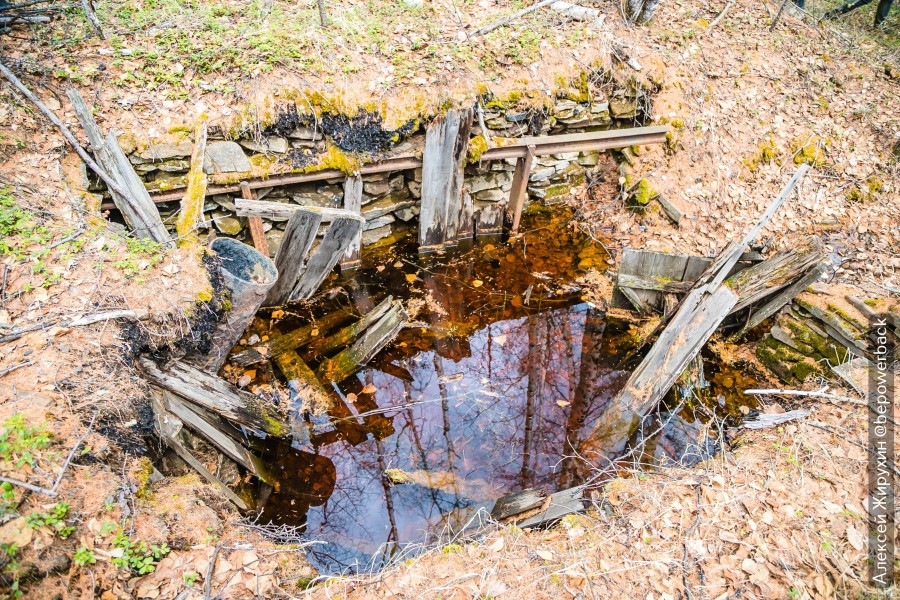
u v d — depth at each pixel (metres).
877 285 5.32
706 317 4.54
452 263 6.54
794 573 3.24
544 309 6.02
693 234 6.52
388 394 5.12
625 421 4.82
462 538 3.72
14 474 2.90
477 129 6.13
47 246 4.15
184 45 5.52
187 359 4.28
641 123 7.07
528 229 7.00
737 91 7.24
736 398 5.03
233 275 4.35
